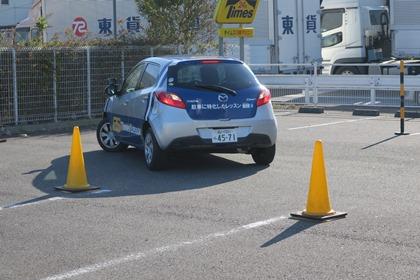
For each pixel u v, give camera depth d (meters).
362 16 35.19
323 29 36.22
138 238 8.91
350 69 35.34
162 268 7.68
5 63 21.80
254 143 13.60
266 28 33.44
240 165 14.41
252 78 13.96
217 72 13.70
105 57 24.47
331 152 15.85
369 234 8.78
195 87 13.40
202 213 10.18
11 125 22.06
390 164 14.10
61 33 36.47
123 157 15.88
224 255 8.09
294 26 33.94
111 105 16.27
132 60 25.22
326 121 22.78
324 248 8.24
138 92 14.59
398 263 7.61
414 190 11.48
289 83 28.95
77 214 10.34
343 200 10.80
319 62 34.62
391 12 35.84
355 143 17.28
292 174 13.23
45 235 9.20
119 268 7.73
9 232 9.39
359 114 24.69
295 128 20.78
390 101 27.58
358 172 13.28
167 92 13.34
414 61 31.61
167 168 14.07
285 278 7.24
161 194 11.64
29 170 14.39
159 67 14.08
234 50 32.53
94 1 35.31
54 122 23.11
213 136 13.31
